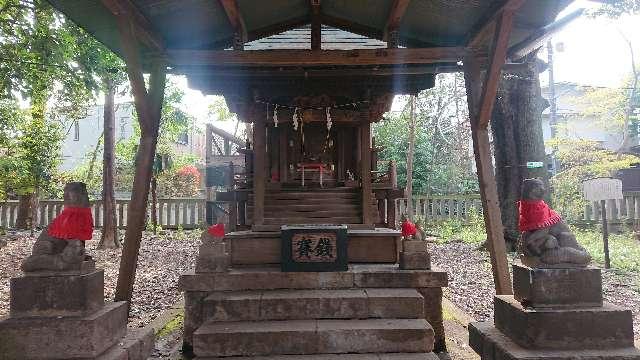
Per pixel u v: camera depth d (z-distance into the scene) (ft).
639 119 64.54
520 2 15.55
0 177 46.16
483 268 31.55
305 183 25.86
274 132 26.58
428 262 17.80
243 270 18.16
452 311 21.39
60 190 62.49
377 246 20.16
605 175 52.08
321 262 17.67
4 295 23.44
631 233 43.88
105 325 10.85
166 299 24.53
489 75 17.29
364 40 25.66
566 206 49.44
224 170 53.11
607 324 10.35
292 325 15.37
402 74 24.32
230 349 14.57
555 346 10.25
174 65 21.99
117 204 55.62
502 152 36.52
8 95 29.01
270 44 25.57
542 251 10.91
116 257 36.52
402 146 68.80
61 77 29.53
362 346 14.79
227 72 23.75
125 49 16.21
